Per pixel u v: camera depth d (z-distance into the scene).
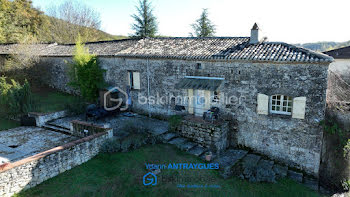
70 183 8.60
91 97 18.06
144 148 11.41
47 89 23.19
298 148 11.06
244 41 13.69
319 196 9.48
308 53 10.45
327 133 10.76
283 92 10.98
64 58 21.36
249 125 12.24
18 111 15.90
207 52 13.23
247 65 11.74
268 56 11.02
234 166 10.60
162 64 14.88
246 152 12.17
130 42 18.53
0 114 16.89
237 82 12.20
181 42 15.91
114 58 17.30
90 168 9.70
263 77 11.40
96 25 39.44
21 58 21.83
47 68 23.52
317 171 10.77
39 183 8.50
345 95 11.70
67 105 17.06
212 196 8.48
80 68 17.67
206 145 12.09
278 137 11.50
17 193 7.81
